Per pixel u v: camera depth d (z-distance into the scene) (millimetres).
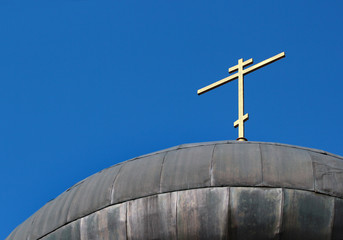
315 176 22906
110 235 23172
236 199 22641
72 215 23766
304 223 22594
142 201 23062
